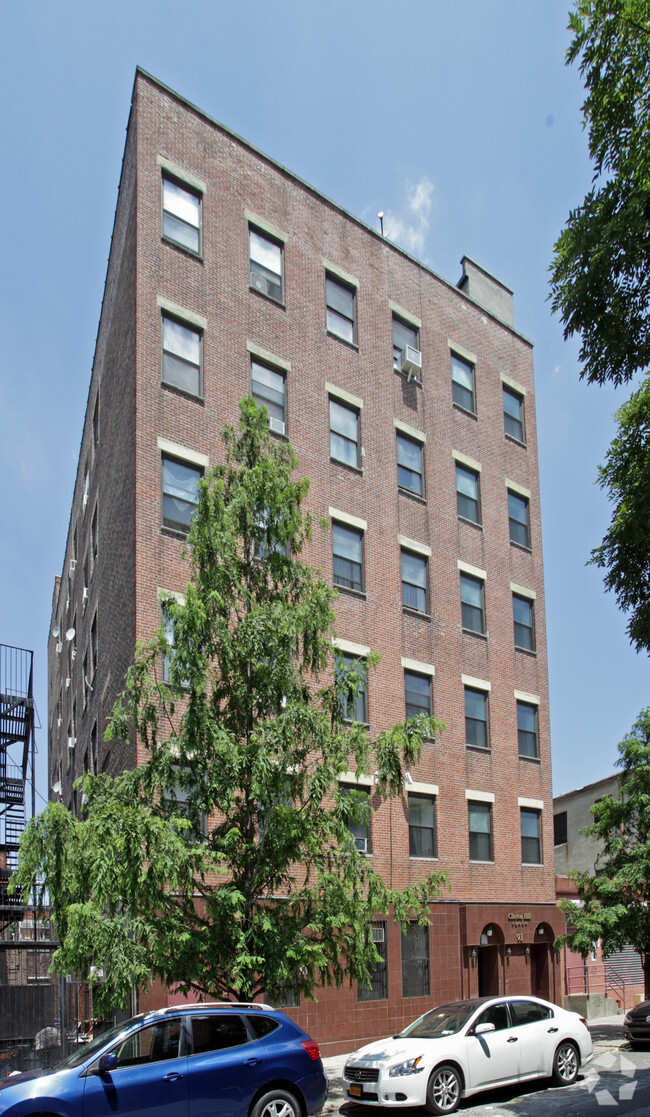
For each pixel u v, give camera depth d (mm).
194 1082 10805
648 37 11758
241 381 22078
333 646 14812
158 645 13758
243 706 13914
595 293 12219
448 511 27172
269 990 13656
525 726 28391
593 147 12273
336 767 14156
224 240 22625
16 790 24188
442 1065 13805
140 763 17672
